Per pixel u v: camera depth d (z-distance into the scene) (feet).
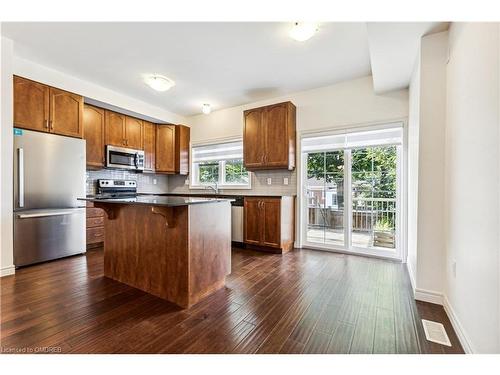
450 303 5.94
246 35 8.01
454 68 5.81
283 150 12.46
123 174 15.64
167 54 9.25
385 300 6.86
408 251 9.93
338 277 8.63
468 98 4.88
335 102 11.98
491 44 3.94
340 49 8.89
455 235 5.62
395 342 5.01
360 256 11.34
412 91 8.97
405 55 7.72
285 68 10.38
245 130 13.53
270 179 13.97
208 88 12.48
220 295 7.19
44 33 7.98
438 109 6.67
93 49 8.93
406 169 10.36
